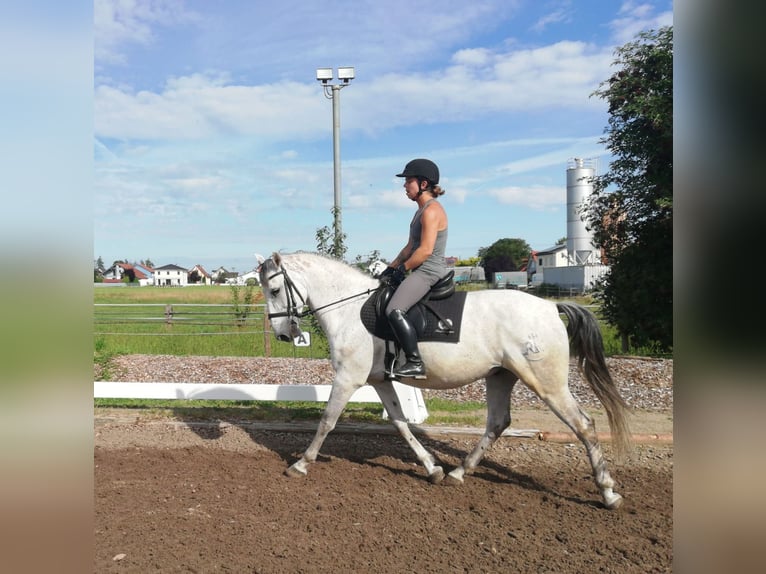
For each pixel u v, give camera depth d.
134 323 17.83
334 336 5.04
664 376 9.05
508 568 3.50
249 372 9.59
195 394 7.26
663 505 4.50
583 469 5.38
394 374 4.69
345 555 3.63
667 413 7.38
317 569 3.44
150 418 7.00
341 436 6.43
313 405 7.73
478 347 4.62
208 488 4.76
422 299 4.75
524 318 4.56
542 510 4.41
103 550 3.57
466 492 4.79
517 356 4.54
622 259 11.19
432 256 4.73
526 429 6.41
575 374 9.57
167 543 3.70
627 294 10.98
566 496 4.71
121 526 3.95
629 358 10.66
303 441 6.25
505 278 53.41
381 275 4.99
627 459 5.56
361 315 4.91
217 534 3.88
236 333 13.97
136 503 4.39
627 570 3.47
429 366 4.70
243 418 7.02
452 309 4.70
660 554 3.66
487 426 5.05
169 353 12.10
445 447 6.05
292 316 5.18
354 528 4.04
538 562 3.58
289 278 5.12
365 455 5.80
